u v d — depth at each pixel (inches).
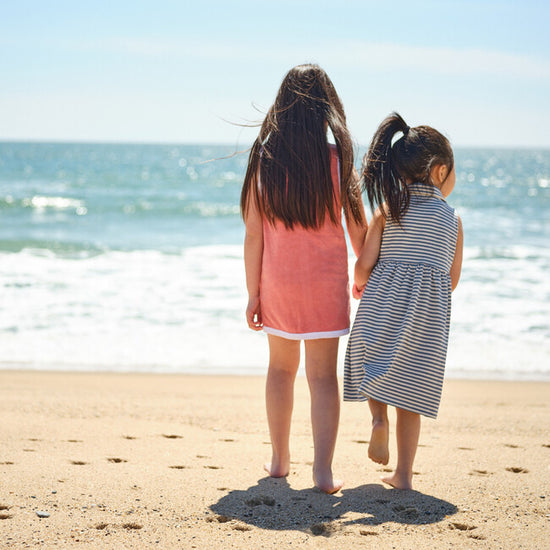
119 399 173.6
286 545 74.5
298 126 97.8
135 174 1705.2
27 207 863.7
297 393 187.8
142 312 303.1
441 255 95.0
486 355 243.1
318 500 90.6
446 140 99.2
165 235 638.5
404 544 75.0
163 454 115.8
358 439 130.8
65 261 453.7
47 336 261.9
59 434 130.0
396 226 96.1
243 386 199.6
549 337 266.8
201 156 3275.1
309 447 123.0
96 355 238.7
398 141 98.3
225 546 74.2
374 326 92.7
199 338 263.7
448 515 84.9
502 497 92.1
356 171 101.0
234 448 122.1
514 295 345.1
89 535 77.3
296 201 95.9
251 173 101.0
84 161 2422.5
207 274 403.5
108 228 698.2
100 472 102.3
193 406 165.8
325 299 97.4
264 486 96.7
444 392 192.9
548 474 104.3
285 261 97.7
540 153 5374.0
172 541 75.6
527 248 522.9
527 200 1092.5
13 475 99.2
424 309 92.0
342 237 99.7
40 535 77.1
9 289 348.2
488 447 123.6
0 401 165.8
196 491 93.7
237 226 725.9
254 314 102.3
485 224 730.8
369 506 88.1
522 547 74.6
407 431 95.3
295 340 103.2
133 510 85.5
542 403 177.5
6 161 2263.8
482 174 2127.2
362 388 89.3
